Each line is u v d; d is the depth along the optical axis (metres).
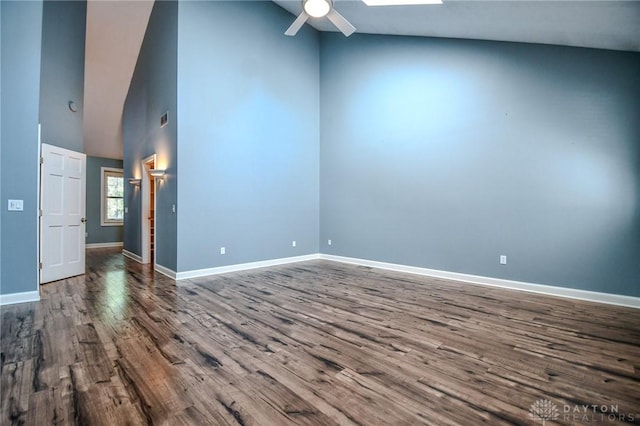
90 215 8.81
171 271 4.71
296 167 6.10
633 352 2.36
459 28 4.20
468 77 4.55
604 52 3.63
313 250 6.45
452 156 4.72
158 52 5.21
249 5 5.32
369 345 2.45
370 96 5.69
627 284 3.52
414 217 5.13
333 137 6.28
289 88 5.95
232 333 2.66
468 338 2.59
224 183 5.02
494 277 4.35
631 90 3.51
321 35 6.47
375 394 1.80
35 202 3.61
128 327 2.77
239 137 5.20
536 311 3.29
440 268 4.84
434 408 1.68
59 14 4.54
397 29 4.96
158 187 5.23
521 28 3.69
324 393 1.80
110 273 5.10
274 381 1.92
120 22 5.68
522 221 4.14
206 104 4.79
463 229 4.62
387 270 5.35
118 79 6.81
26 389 1.81
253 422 1.55
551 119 3.94
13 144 3.50
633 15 2.82
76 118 5.05
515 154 4.19
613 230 3.60
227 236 5.07
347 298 3.71
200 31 4.72
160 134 5.13
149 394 1.78
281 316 3.08
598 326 2.88
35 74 3.62
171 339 2.53
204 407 1.66
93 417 1.58
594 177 3.70
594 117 3.69
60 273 4.59
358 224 5.89
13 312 3.16
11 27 3.48
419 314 3.17
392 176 5.41
